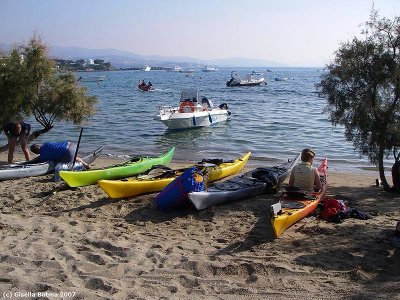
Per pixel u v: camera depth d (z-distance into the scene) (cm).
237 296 523
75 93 1408
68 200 951
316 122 2806
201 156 1725
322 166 1280
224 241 714
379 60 994
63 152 1184
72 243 683
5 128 1279
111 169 1133
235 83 7950
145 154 1762
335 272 590
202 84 9031
